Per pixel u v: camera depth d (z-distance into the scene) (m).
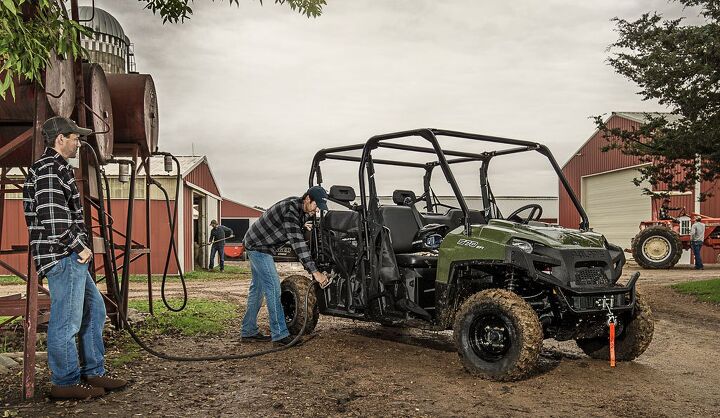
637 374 5.58
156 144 8.84
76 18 6.85
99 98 7.38
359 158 7.80
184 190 19.45
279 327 6.74
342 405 4.51
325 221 7.34
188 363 5.86
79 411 4.29
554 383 5.21
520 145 6.94
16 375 5.24
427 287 6.38
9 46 4.25
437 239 6.30
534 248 5.46
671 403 4.64
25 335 4.63
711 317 9.16
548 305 5.60
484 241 5.59
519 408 4.49
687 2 10.65
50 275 4.43
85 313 4.79
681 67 10.38
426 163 8.01
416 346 6.80
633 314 5.95
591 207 28.45
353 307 6.98
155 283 15.59
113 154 8.84
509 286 5.57
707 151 10.62
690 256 21.42
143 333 7.36
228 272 20.81
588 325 5.55
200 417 4.20
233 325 8.19
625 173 25.78
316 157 7.48
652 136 11.60
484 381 5.26
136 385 5.00
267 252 6.77
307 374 5.46
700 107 10.52
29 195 4.54
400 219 6.70
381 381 5.23
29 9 4.80
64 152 4.55
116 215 18.11
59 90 6.20
